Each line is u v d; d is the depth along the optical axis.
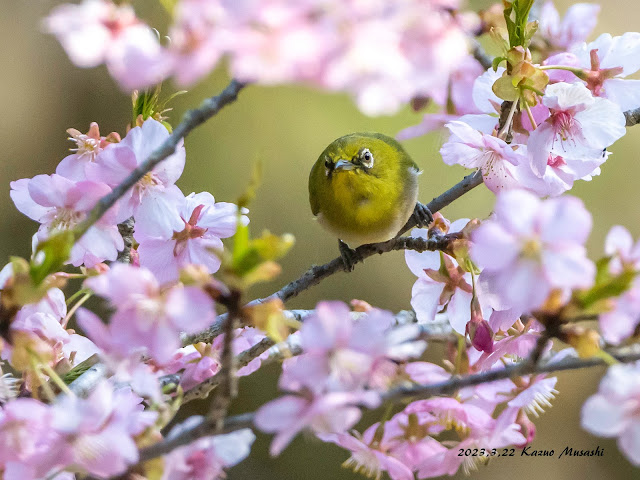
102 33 2.68
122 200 3.47
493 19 3.53
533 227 2.90
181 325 2.82
